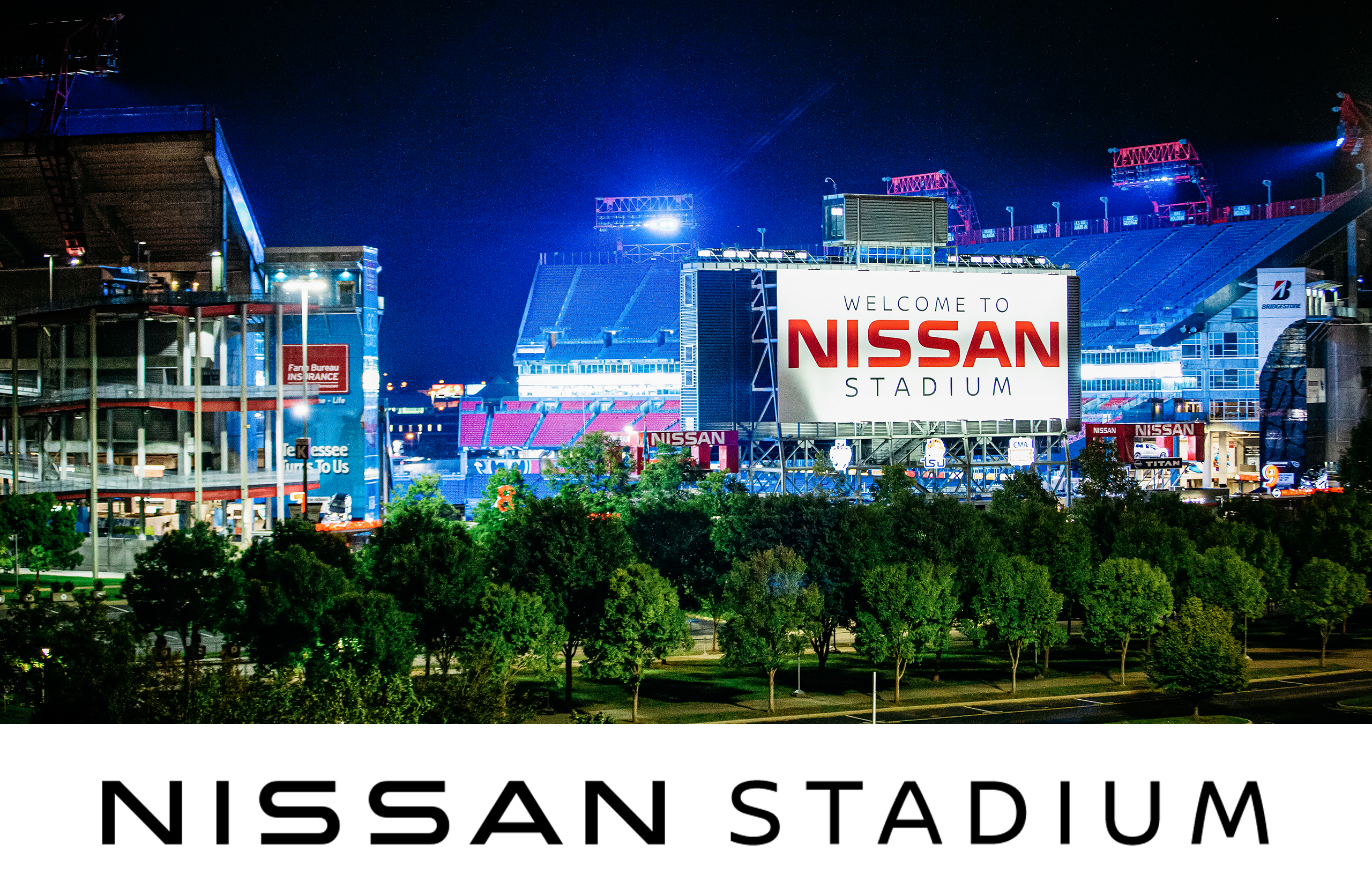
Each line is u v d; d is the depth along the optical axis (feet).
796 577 270.26
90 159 460.96
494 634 233.14
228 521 460.14
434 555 250.78
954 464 465.47
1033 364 472.03
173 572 240.32
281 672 189.06
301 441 341.00
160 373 451.94
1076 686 289.74
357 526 375.04
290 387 429.79
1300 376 569.23
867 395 453.99
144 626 239.71
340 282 502.38
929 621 271.08
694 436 417.69
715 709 262.47
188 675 189.37
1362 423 492.95
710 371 447.83
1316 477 552.41
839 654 333.83
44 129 461.37
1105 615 288.10
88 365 452.35
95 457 389.60
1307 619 311.68
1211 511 391.45
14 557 343.46
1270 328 606.96
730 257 452.35
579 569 265.75
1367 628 369.71
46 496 354.54
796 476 463.01
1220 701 270.46
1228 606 305.94
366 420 502.38
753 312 452.35
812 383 448.65
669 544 319.06
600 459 384.68
